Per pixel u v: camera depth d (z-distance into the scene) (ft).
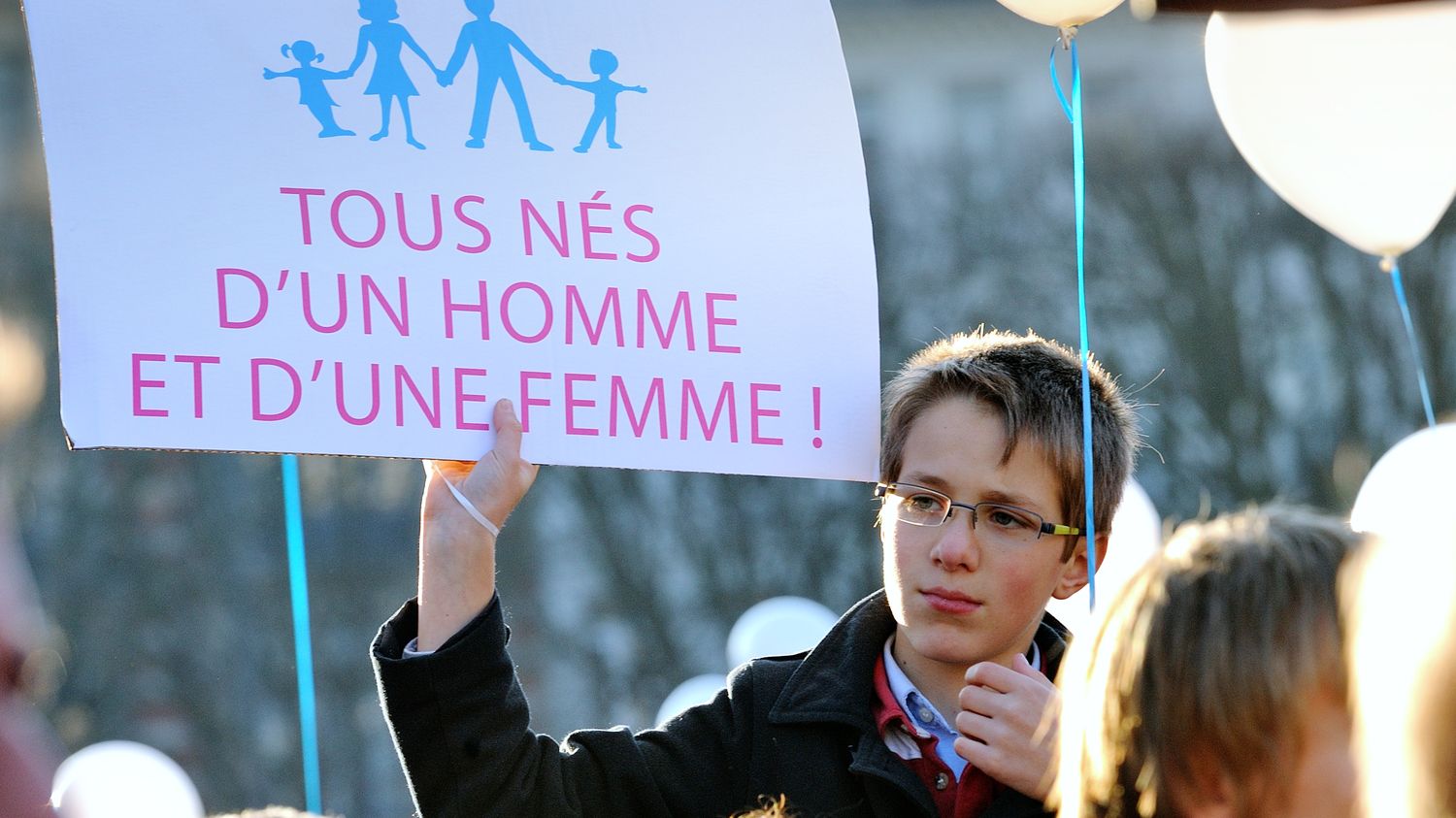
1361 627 6.29
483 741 9.55
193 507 95.91
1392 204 12.77
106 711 92.12
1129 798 6.98
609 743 10.25
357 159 10.49
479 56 10.83
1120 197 85.56
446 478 10.09
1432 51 12.31
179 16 10.37
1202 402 78.54
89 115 10.12
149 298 10.02
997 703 9.41
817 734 10.20
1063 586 10.36
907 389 10.43
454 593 9.77
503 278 10.56
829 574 86.17
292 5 10.59
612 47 11.03
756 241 10.96
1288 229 80.53
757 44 11.21
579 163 10.83
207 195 10.21
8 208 112.27
